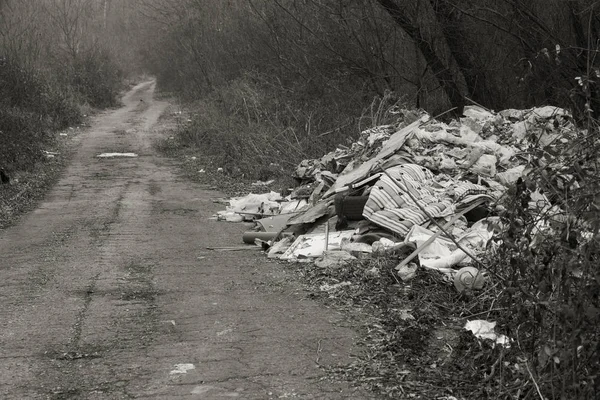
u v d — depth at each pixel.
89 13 56.50
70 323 7.06
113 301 7.88
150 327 6.90
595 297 4.42
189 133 28.84
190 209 15.15
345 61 22.86
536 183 5.15
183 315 7.29
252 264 9.69
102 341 6.50
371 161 11.92
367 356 5.95
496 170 11.23
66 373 5.72
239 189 18.03
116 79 61.12
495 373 5.23
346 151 14.83
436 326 6.68
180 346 6.32
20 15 39.12
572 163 5.01
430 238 8.69
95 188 18.52
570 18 18.14
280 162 19.48
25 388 5.43
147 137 32.03
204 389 5.34
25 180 19.48
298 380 5.48
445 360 5.73
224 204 15.77
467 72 20.84
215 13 38.25
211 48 38.19
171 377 5.59
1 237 12.34
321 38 23.42
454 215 9.68
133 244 11.33
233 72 34.94
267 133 21.50
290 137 20.69
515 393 4.90
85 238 11.94
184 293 8.18
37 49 37.34
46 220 13.99
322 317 7.10
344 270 8.66
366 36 22.58
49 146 27.64
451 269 8.20
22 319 7.23
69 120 36.41
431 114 22.34
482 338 5.47
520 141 12.06
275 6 26.22
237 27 32.81
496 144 11.73
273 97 25.42
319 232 10.63
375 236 9.55
